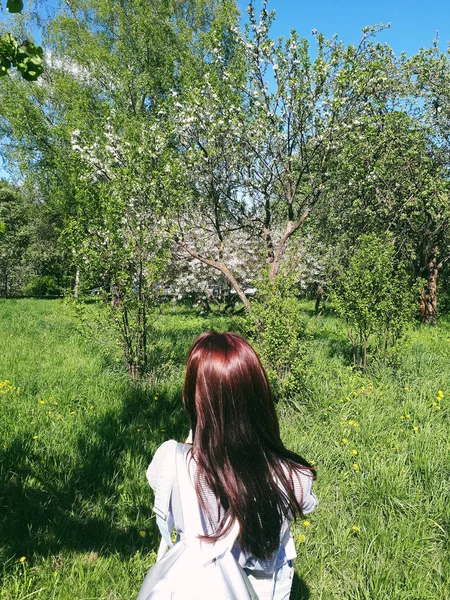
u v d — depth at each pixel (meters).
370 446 4.37
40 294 33.59
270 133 7.29
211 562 1.28
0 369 6.94
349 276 7.50
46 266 33.19
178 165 7.58
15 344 9.01
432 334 11.58
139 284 6.73
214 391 1.30
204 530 1.31
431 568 2.92
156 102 17.09
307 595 2.68
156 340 8.05
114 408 5.41
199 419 1.32
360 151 9.74
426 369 7.04
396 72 13.00
